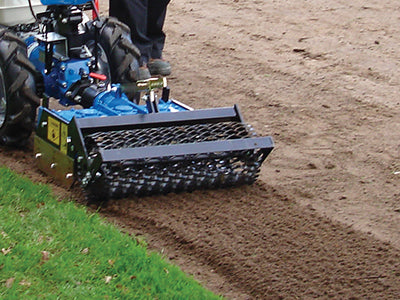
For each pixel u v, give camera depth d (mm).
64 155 7914
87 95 8523
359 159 9391
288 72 12023
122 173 7660
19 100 8461
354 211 8141
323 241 7461
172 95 11023
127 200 7914
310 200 8312
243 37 13453
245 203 8055
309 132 10078
